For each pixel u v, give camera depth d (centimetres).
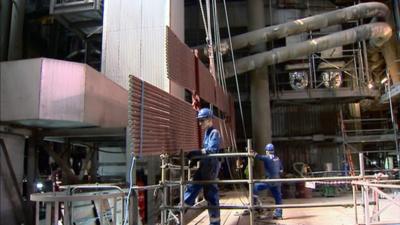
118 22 998
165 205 600
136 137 405
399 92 1436
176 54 570
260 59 1570
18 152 755
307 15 1917
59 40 1553
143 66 970
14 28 1288
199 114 611
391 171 1505
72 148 1213
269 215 883
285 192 1362
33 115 661
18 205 730
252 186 580
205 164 593
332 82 1747
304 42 1569
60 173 995
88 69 716
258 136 1686
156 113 469
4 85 676
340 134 1812
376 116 2006
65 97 684
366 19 1847
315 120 1911
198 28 1928
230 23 1927
